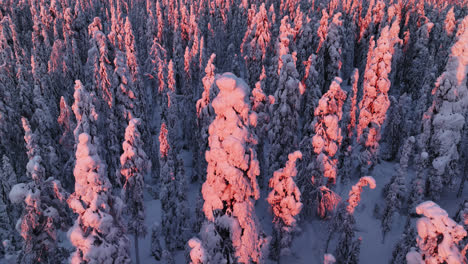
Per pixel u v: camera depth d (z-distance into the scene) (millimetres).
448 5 70312
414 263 12547
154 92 50844
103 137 28125
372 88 27969
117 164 28750
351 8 59438
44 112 30469
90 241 12578
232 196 12281
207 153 12164
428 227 11883
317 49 40875
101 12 86000
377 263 20453
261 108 27359
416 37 47688
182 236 22781
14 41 50219
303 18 56438
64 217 16609
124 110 27984
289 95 25078
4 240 20281
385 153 33312
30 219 14578
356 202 18281
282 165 26812
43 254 16000
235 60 48625
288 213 18922
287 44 33531
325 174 22547
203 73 47094
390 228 22312
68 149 29641
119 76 27125
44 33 53562
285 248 19859
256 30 43406
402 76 51438
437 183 24578
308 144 23172
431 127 24594
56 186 15578
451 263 11008
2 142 28656
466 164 24953
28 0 84312
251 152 12102
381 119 28547
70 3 76938
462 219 16094
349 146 28531
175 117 36438
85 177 12273
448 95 23281
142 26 75062
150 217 27312
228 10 78750
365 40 54531
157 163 34281
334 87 20891
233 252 12555
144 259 21969
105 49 28469
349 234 19031
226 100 11367
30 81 34750
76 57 41719
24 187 14812
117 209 13703
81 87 20172
